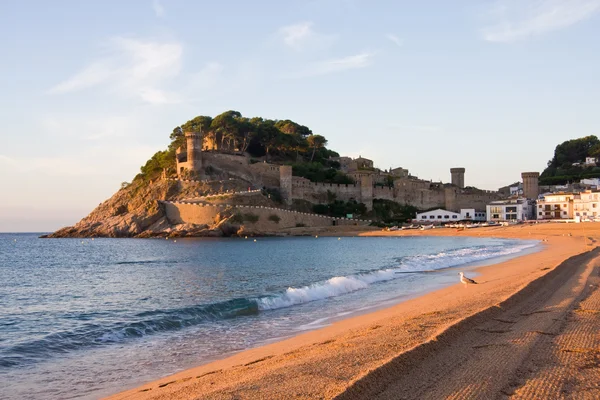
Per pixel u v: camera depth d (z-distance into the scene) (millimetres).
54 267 63062
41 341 20125
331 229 144000
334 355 14516
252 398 11125
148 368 16219
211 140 171875
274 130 174000
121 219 143250
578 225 123812
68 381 15008
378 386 11703
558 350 14492
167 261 68125
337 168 194500
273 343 19062
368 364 13438
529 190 177875
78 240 136250
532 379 12008
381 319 22188
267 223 139125
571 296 24016
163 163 162875
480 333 16688
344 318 23781
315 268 52656
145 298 32719
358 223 154750
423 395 11133
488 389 11414
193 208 137125
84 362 17094
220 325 22953
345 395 10992
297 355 15461
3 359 17531
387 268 49031
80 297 34312
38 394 13867
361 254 74500
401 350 14797
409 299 28922
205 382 13109
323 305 27938
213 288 37094
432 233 133375
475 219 169750
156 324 23109
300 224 145875
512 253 65250
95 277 49344
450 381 11969
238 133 168625
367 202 166250
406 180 178250
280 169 153375
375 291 33062
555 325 17688
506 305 21516
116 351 18562
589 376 12250
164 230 134750
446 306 23312
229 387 11883
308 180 159500
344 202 165125
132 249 97688
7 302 32344
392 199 173875
